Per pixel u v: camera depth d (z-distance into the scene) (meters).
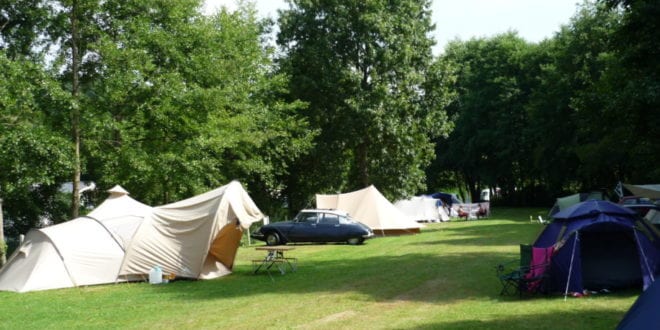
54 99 18.59
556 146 43.75
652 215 19.19
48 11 21.11
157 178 22.67
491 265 16.36
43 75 18.61
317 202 29.84
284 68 34.22
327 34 33.97
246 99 28.33
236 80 27.52
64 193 29.55
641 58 14.86
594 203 12.46
